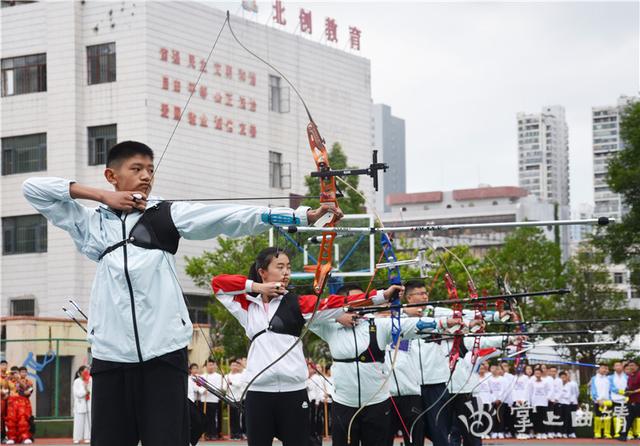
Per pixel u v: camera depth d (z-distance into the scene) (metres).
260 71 45.47
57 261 41.69
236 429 26.83
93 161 41.41
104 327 6.55
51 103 41.78
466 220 90.38
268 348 9.70
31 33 42.50
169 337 6.51
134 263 6.50
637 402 26.66
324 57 49.44
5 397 27.11
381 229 8.23
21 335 35.84
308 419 9.80
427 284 29.64
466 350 14.17
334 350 11.23
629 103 40.88
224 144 43.38
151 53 40.56
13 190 42.53
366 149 51.88
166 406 6.48
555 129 157.25
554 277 40.28
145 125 40.31
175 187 41.03
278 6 46.97
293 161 47.06
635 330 37.75
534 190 155.38
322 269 7.93
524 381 27.52
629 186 38.94
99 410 6.56
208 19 43.06
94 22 41.50
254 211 6.57
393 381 12.92
